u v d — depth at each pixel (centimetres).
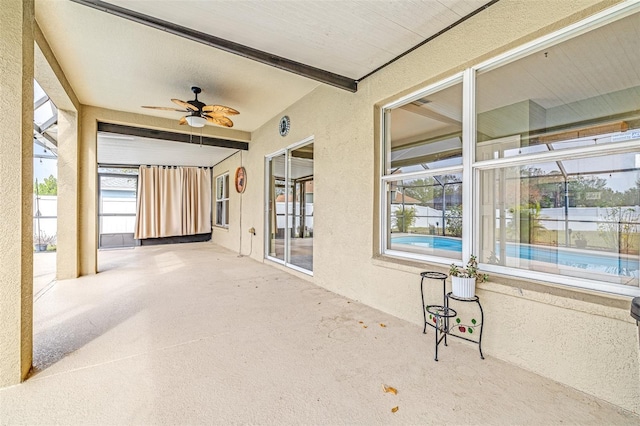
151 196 920
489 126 296
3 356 173
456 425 147
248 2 215
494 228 253
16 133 180
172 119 548
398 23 239
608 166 228
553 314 185
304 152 515
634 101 311
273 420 148
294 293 374
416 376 188
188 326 266
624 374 159
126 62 330
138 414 151
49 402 160
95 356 210
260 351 220
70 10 243
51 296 358
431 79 264
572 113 341
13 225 178
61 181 442
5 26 176
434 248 289
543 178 262
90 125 475
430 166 316
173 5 218
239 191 725
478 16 226
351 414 153
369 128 325
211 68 345
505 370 196
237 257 663
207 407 157
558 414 154
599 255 224
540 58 249
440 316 217
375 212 324
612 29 206
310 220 607
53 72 316
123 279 448
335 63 303
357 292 342
